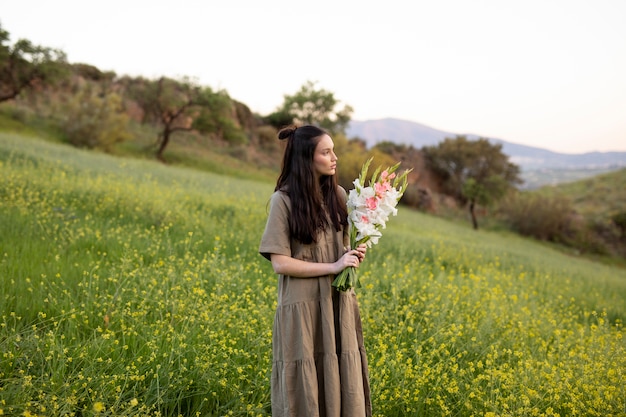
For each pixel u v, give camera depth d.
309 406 2.59
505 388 3.76
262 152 59.22
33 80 39.41
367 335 4.49
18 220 6.92
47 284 4.71
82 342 3.56
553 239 47.94
